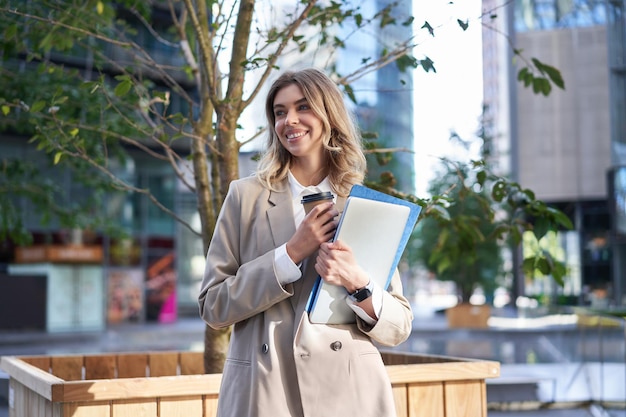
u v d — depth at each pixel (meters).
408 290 51.25
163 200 32.78
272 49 4.57
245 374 2.35
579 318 9.47
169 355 4.78
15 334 24.25
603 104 19.56
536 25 20.16
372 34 4.77
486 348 14.59
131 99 4.99
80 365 4.63
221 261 2.45
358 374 2.34
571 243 18.97
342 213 2.24
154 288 32.53
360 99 26.94
